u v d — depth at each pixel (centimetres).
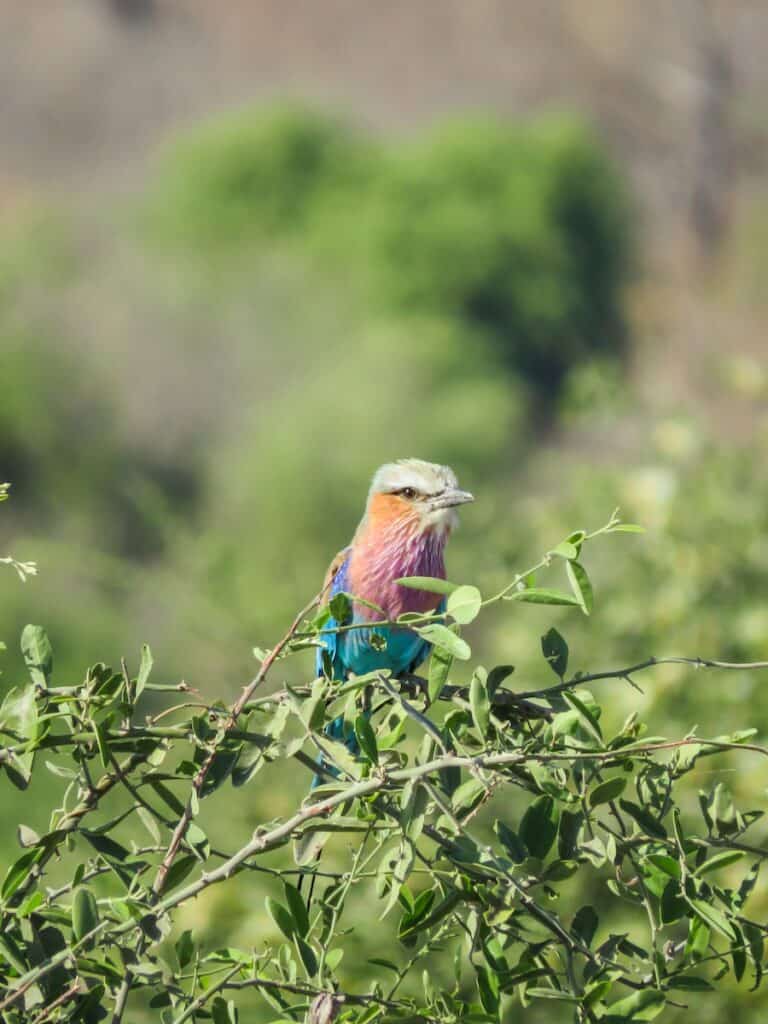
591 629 1057
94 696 486
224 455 3475
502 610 1209
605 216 4312
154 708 1400
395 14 5825
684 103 4559
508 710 526
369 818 488
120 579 1539
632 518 1099
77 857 905
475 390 3612
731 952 475
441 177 4219
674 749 515
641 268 4281
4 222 4853
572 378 1398
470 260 4122
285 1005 488
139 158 5619
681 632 1019
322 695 487
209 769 485
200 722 483
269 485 3123
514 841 480
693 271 4194
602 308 4181
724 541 1062
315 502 3112
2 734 479
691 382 2550
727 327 3775
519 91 5188
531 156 4281
